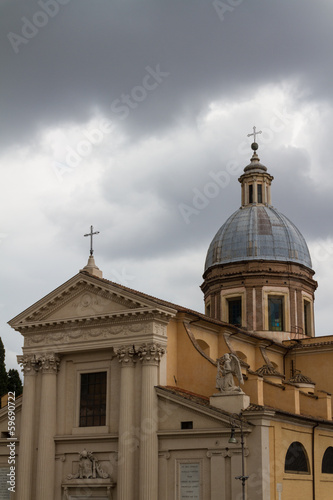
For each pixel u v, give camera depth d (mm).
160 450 40000
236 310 59125
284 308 58188
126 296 42562
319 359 55031
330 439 44812
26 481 43688
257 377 41125
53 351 44875
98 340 43344
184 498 38750
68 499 42344
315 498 41844
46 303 45312
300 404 45875
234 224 61969
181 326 44062
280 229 60906
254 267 58719
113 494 41094
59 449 43625
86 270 46312
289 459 40344
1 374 63781
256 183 64500
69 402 44531
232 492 37375
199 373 42750
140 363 41938
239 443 37750
